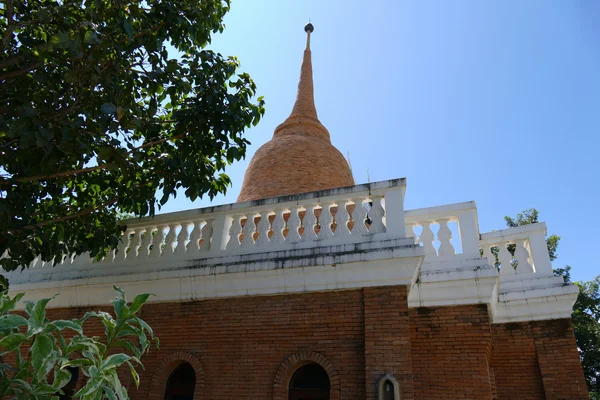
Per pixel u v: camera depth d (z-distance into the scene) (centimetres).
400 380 687
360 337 755
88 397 360
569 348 925
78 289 962
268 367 790
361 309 775
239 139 905
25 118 596
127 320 428
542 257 1020
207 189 909
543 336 957
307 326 796
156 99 891
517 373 953
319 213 1030
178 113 843
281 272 824
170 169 838
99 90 780
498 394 949
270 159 1392
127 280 921
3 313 394
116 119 722
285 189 1295
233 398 784
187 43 912
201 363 834
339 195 867
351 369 736
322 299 809
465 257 893
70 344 395
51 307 980
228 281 862
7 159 734
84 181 915
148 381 850
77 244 862
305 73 1880
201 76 861
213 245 923
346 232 835
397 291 757
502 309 992
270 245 875
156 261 947
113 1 723
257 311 842
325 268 800
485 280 845
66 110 682
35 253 816
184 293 888
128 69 795
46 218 860
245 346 822
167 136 933
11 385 383
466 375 800
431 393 806
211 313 873
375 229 820
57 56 691
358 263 779
